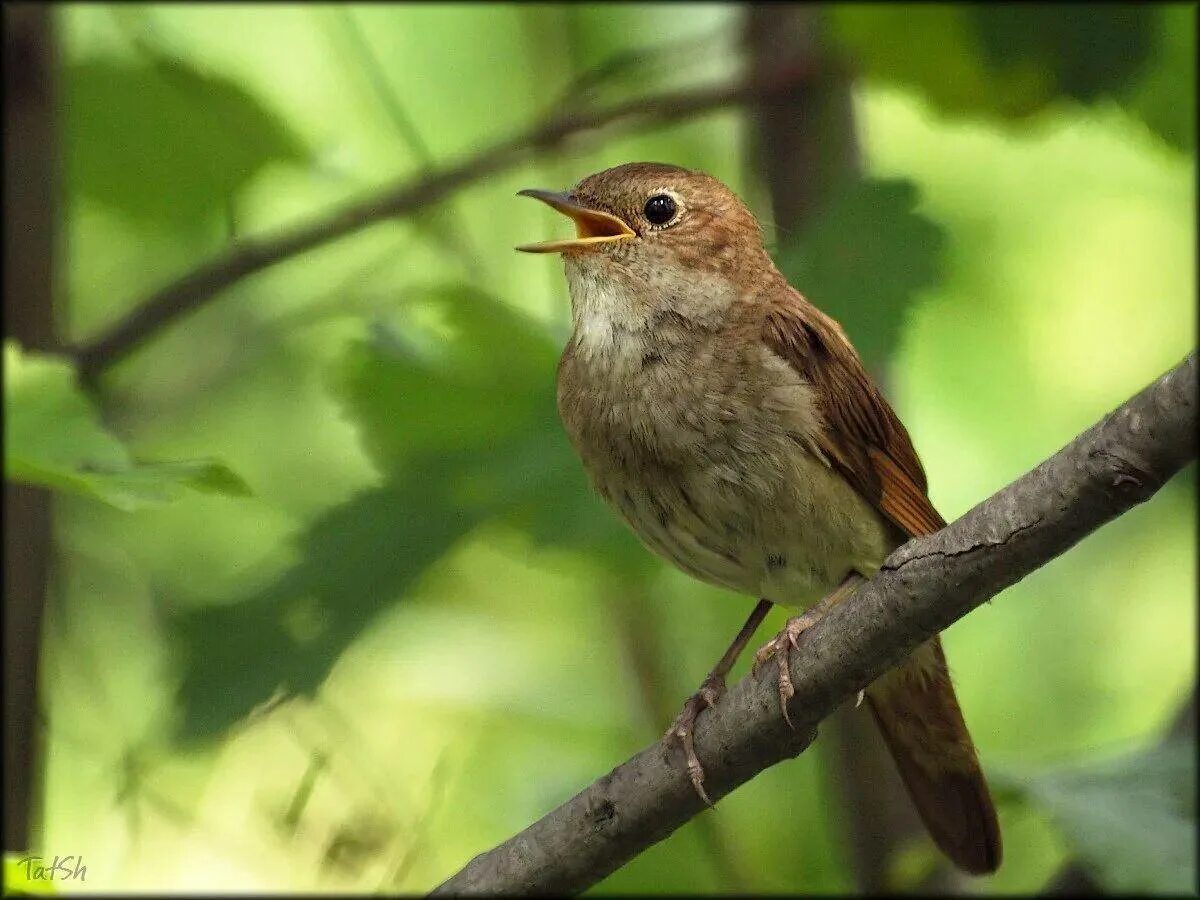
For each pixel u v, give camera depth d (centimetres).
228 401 1216
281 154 1125
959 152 1311
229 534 1191
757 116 1158
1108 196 1300
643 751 707
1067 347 1288
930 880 1021
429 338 986
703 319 827
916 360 1263
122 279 1255
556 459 909
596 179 884
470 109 1274
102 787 1027
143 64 1119
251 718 873
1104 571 1262
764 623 1161
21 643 951
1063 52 1077
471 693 1152
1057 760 967
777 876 1084
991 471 1251
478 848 1095
